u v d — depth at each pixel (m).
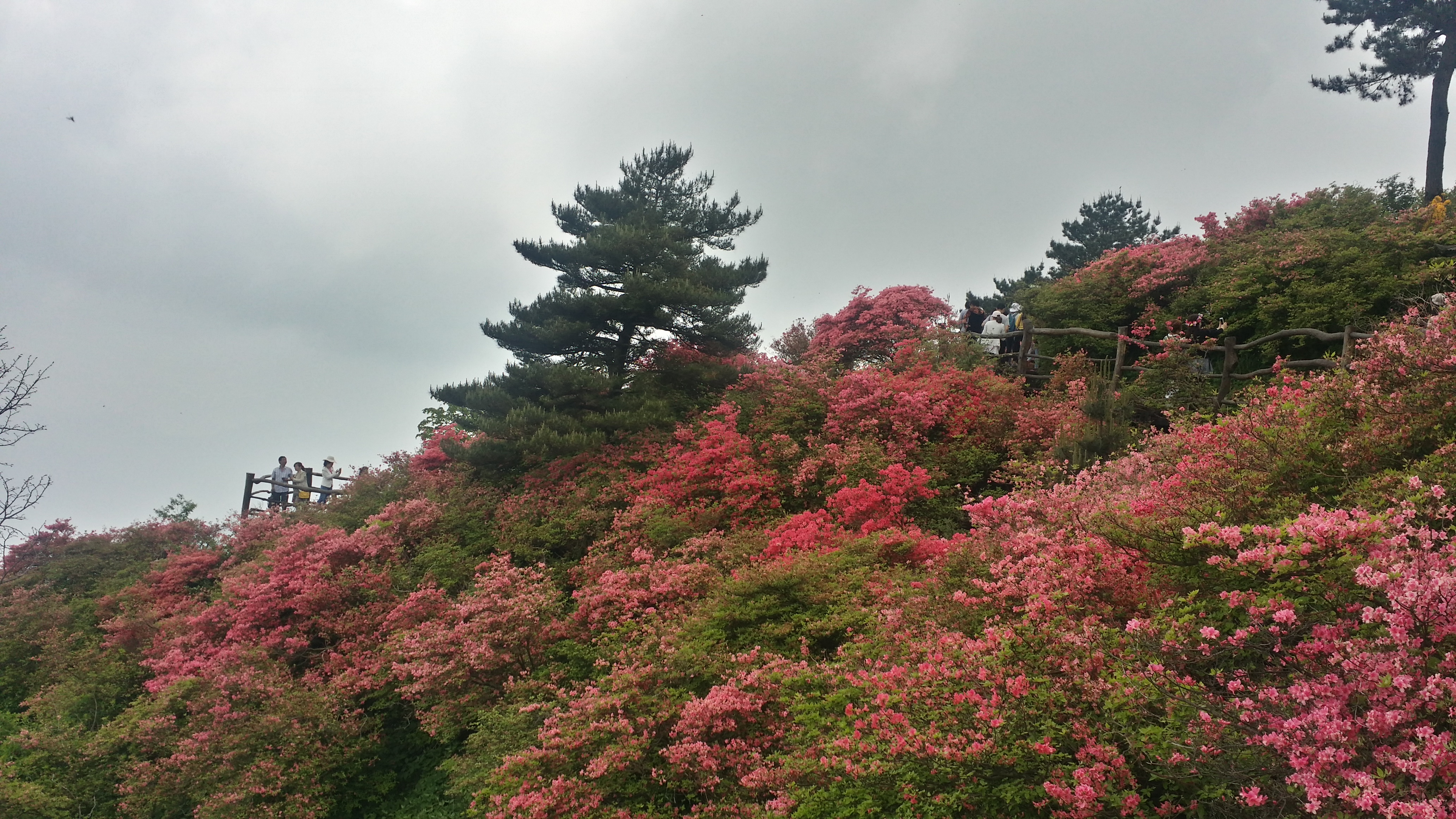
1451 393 5.43
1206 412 10.22
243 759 10.20
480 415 17.69
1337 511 4.28
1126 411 10.39
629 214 18.88
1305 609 4.25
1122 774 4.32
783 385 15.54
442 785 10.05
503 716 8.44
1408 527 3.84
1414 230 13.01
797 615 8.06
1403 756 3.24
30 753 13.00
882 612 7.33
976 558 7.04
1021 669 4.97
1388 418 5.53
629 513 12.60
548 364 17.17
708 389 17.70
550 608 9.88
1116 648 4.72
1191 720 4.08
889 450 12.31
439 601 11.72
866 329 18.44
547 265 18.47
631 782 6.96
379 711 11.46
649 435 16.16
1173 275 15.27
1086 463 9.36
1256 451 5.83
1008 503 7.32
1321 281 12.55
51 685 14.59
